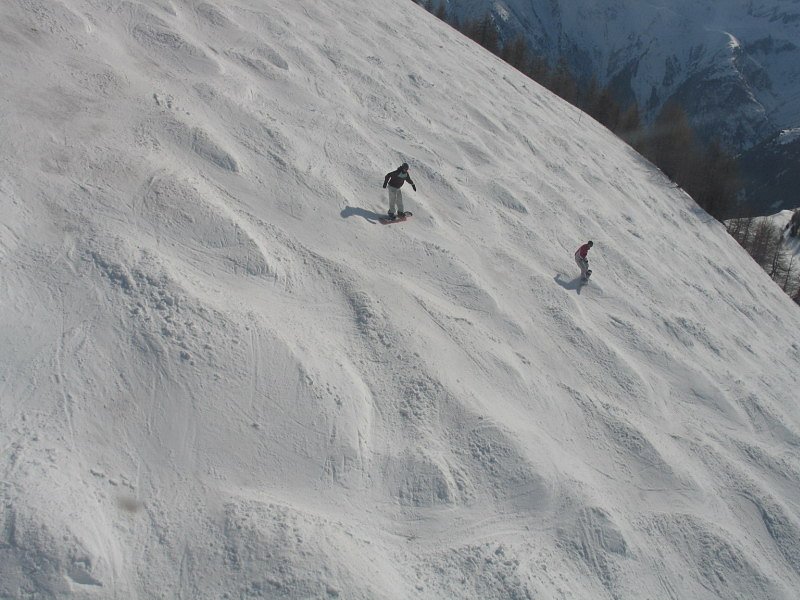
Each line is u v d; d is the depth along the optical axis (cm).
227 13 1848
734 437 1231
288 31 1958
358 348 969
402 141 1722
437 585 691
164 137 1197
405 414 887
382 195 1430
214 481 696
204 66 1507
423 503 780
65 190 977
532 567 751
